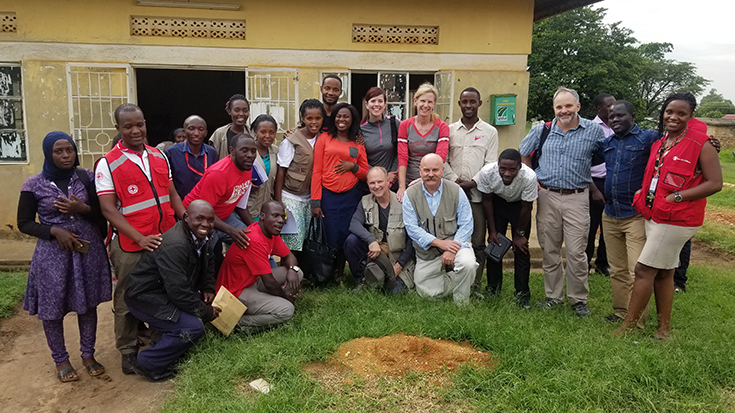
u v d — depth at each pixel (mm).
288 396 3008
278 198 5012
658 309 4023
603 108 5840
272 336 3875
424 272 4773
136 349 3789
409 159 5125
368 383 3172
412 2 6922
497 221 4855
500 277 4953
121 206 3578
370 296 4566
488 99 7133
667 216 3719
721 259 7359
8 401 3387
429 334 3768
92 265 3596
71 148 3451
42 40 6508
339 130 4918
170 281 3486
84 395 3439
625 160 4277
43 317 3475
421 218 4711
